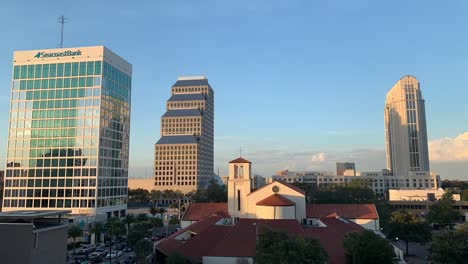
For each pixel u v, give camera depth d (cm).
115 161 15250
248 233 6669
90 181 13762
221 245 6306
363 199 13650
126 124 16400
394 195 19025
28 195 14062
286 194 9162
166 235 12025
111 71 15175
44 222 5531
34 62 14850
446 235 5944
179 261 5756
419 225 9038
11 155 14412
